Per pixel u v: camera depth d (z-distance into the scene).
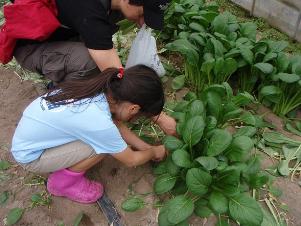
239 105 2.51
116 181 2.33
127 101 1.84
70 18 2.04
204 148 2.11
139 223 2.13
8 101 2.86
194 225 2.09
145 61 2.52
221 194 2.00
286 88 2.59
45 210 2.21
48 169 2.07
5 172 2.40
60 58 2.34
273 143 2.49
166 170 2.18
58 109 1.87
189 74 2.92
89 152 2.01
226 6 3.79
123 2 2.02
